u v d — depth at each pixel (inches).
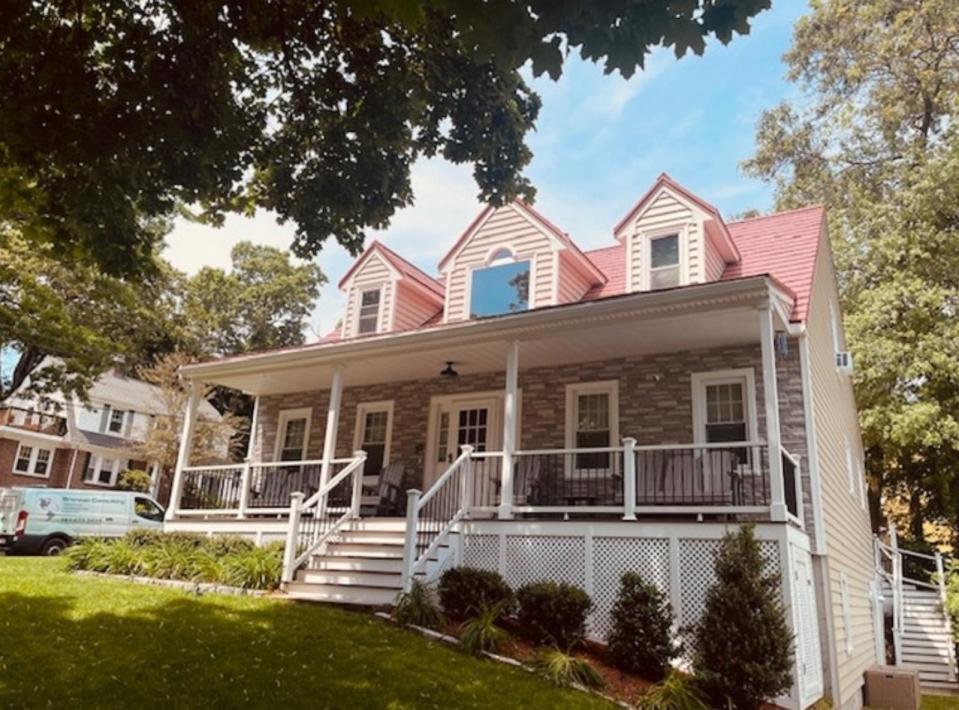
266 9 223.9
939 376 669.3
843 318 722.2
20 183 238.5
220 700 203.6
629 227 478.0
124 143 212.7
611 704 246.8
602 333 388.2
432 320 587.8
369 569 350.6
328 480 438.9
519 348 421.7
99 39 216.1
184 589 346.0
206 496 506.6
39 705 189.8
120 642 243.9
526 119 278.2
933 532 943.7
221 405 1354.6
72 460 1089.4
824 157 956.6
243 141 255.9
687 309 339.3
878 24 895.7
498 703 226.1
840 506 456.4
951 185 708.7
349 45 243.0
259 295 1456.7
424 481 497.4
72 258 268.8
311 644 258.7
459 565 359.6
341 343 443.8
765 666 259.1
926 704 503.2
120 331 1083.9
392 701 215.2
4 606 277.1
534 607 305.0
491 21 127.0
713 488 359.6
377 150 267.6
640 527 327.6
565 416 448.8
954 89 834.2
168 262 1117.1
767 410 313.7
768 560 298.4
